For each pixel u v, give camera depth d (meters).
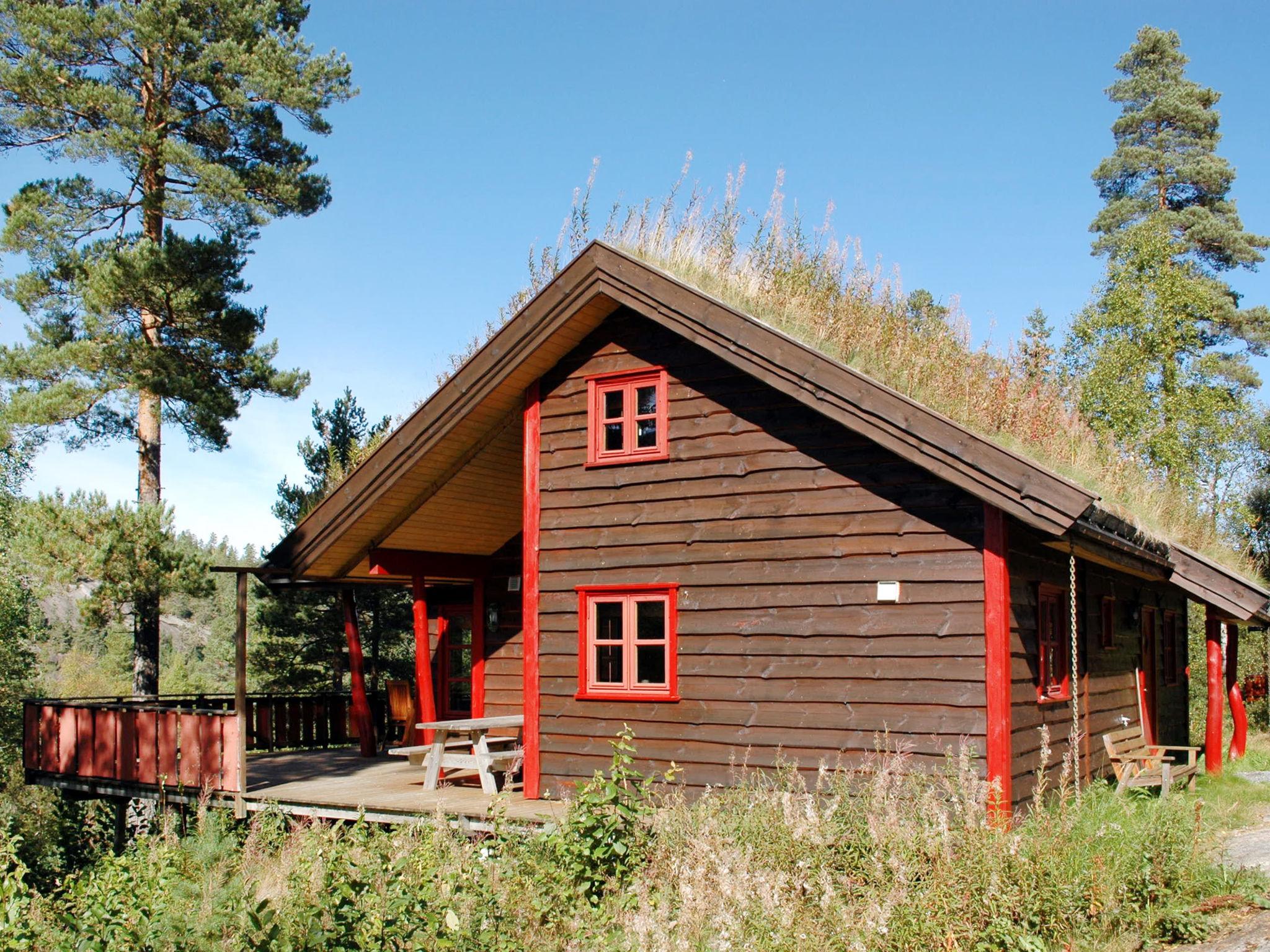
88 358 20.59
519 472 14.38
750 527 10.95
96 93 20.70
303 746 18.48
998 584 9.55
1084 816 8.79
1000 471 9.27
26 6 20.73
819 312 15.61
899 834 7.87
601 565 11.84
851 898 7.51
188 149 21.17
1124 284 27.94
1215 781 13.95
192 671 55.88
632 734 9.69
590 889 8.44
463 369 12.41
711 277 13.69
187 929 7.41
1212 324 36.91
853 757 10.06
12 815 20.05
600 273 11.55
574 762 11.71
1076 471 13.62
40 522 19.55
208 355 21.98
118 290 20.61
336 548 14.05
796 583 10.62
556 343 12.12
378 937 7.01
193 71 21.61
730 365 11.28
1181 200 38.78
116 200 22.52
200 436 22.52
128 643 45.12
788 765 10.36
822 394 10.16
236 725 12.73
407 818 11.26
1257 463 32.66
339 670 26.09
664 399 11.66
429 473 13.41
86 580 20.14
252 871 10.34
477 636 16.23
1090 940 7.22
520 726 13.18
